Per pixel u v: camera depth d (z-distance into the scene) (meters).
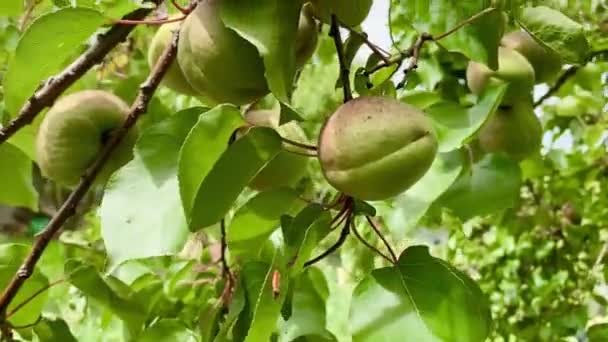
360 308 0.42
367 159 0.40
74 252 0.85
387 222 0.45
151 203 0.43
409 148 0.41
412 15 0.49
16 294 0.55
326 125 0.42
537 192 1.01
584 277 1.07
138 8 0.50
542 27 0.50
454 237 1.14
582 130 1.01
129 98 0.68
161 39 0.55
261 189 0.50
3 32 0.71
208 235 0.78
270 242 0.52
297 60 0.48
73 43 0.47
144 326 0.64
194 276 0.68
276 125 0.50
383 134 0.40
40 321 0.57
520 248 1.09
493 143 0.59
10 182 0.61
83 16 0.46
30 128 0.59
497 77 0.57
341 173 0.41
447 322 0.41
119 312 0.58
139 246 0.43
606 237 1.12
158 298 0.65
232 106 0.41
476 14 0.49
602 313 1.18
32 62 0.47
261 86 0.44
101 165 0.52
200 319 0.58
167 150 0.44
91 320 0.74
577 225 1.05
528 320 1.07
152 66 0.56
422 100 0.50
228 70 0.43
